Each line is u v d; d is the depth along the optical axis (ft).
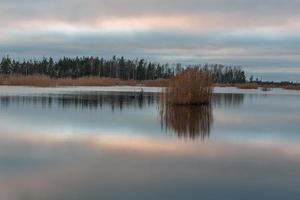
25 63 400.88
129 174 36.68
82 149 47.14
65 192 31.50
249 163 41.52
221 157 44.11
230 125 69.77
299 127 68.03
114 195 30.96
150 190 32.30
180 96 102.78
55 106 102.27
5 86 243.19
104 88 230.27
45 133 58.03
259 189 32.96
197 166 39.99
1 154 44.14
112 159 42.45
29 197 30.30
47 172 37.04
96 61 415.44
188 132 60.90
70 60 414.41
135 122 71.46
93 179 35.04
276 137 57.41
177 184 33.99
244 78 352.90
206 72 105.60
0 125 65.67
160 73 397.60
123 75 412.57
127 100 126.41
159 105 102.12
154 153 45.65
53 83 268.62
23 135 56.13
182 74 103.65
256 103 126.11
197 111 91.56
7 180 34.42
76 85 277.64
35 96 138.00
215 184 34.17
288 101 137.39
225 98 153.07
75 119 74.95
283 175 37.14
